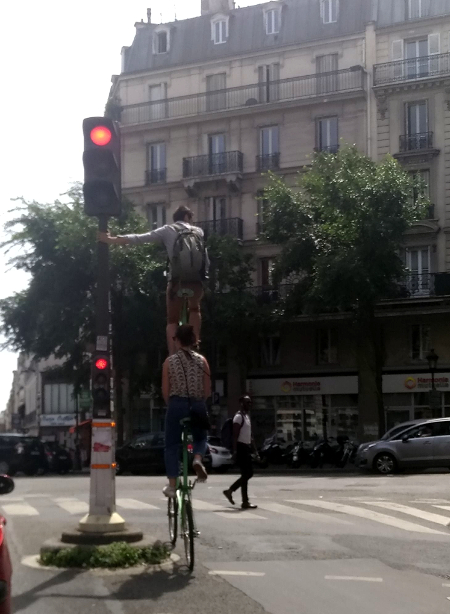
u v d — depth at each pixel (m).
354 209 37.62
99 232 9.45
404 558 9.59
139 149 51.72
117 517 9.36
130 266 43.09
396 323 44.06
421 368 43.44
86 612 6.89
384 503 15.98
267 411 47.00
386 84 45.62
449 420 29.17
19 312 44.84
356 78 46.62
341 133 46.84
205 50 51.81
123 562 8.54
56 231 43.31
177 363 8.40
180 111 50.91
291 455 39.72
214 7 55.78
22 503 16.41
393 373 43.94
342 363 45.41
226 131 49.62
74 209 43.88
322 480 23.67
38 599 7.29
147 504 15.75
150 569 8.51
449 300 42.38
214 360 44.28
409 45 46.34
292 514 14.01
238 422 15.32
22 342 45.66
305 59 48.47
